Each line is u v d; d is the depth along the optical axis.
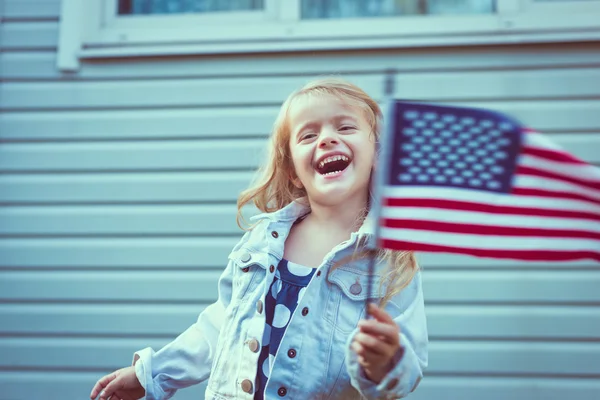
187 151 4.04
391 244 1.79
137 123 4.08
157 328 3.96
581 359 3.75
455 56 3.96
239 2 4.19
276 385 1.85
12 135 4.11
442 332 3.81
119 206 4.04
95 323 3.98
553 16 3.94
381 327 1.58
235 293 2.07
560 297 3.79
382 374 1.63
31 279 4.02
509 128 1.79
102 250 4.02
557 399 3.74
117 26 4.20
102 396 2.13
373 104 2.17
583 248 1.79
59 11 4.18
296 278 1.99
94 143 4.09
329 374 1.87
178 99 4.09
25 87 4.14
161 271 3.99
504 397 3.76
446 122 1.81
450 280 3.83
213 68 4.09
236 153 4.02
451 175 1.81
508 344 3.79
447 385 3.78
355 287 1.94
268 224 2.11
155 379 2.13
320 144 2.01
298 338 1.88
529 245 1.80
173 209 4.02
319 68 4.03
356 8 4.09
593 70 3.91
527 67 3.93
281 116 2.23
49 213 4.05
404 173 1.81
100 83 4.12
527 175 1.80
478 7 4.01
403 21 4.00
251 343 1.92
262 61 4.07
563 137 3.89
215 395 1.96
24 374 3.97
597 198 1.78
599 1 3.96
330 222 2.07
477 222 1.81
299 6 4.12
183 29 4.12
